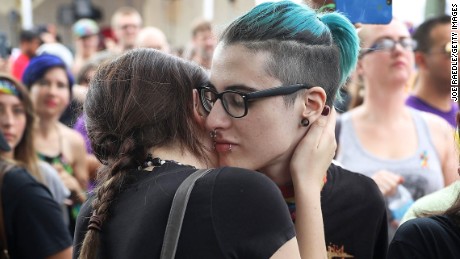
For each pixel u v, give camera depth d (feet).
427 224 5.33
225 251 4.57
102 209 4.98
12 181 8.02
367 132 9.70
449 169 9.74
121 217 4.91
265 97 5.19
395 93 9.64
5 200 7.96
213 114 5.31
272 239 4.62
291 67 5.26
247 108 5.21
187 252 4.60
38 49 23.27
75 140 12.74
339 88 5.75
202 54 16.69
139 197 4.90
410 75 9.78
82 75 16.75
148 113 5.08
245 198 4.66
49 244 8.05
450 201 6.45
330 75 5.51
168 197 4.76
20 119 9.84
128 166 5.03
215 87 5.33
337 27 5.67
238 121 5.25
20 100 9.84
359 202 6.25
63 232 8.21
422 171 9.45
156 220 4.73
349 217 6.22
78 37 24.06
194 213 4.65
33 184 8.15
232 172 4.77
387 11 6.55
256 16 5.30
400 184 9.27
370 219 6.27
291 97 5.29
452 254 5.22
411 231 5.35
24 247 8.00
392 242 5.44
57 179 10.64
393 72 9.49
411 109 10.02
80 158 12.76
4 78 9.77
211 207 4.64
